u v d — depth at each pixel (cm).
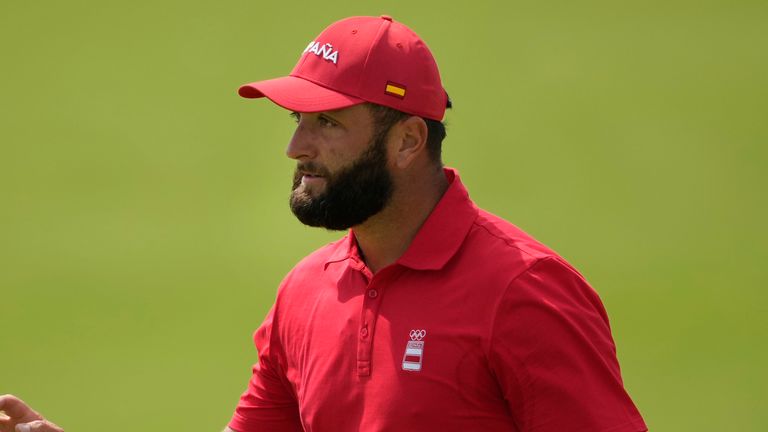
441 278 885
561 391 845
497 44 4503
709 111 4075
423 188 921
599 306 916
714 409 2547
